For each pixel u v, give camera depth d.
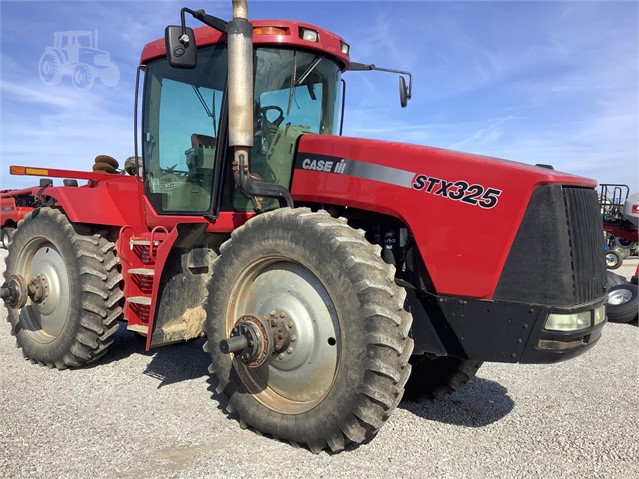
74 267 4.31
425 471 2.86
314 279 3.08
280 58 3.72
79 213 4.33
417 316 3.14
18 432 3.17
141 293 4.42
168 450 3.00
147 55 4.28
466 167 3.02
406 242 3.37
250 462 2.88
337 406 2.85
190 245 3.79
